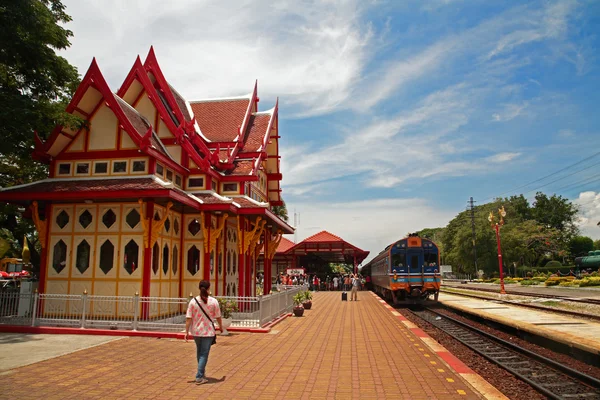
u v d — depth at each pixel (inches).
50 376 338.6
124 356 415.5
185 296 703.1
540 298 1122.0
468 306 944.3
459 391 304.3
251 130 976.9
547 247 2918.3
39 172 903.1
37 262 992.9
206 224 708.7
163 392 300.8
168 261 672.4
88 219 625.6
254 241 873.5
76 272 613.3
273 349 460.1
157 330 537.3
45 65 669.9
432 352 444.1
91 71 630.5
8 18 573.3
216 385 319.3
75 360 396.2
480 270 3063.5
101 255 613.9
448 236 3543.3
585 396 330.6
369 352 444.1
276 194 1083.9
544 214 3592.5
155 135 759.1
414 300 1157.7
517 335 646.5
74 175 656.4
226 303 575.2
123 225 614.9
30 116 606.9
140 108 780.0
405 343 497.7
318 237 1866.4
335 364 388.8
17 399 281.1
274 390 307.6
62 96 779.4
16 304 581.3
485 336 620.1
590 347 422.0
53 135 646.5
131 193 585.6
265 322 623.8
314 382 328.8
